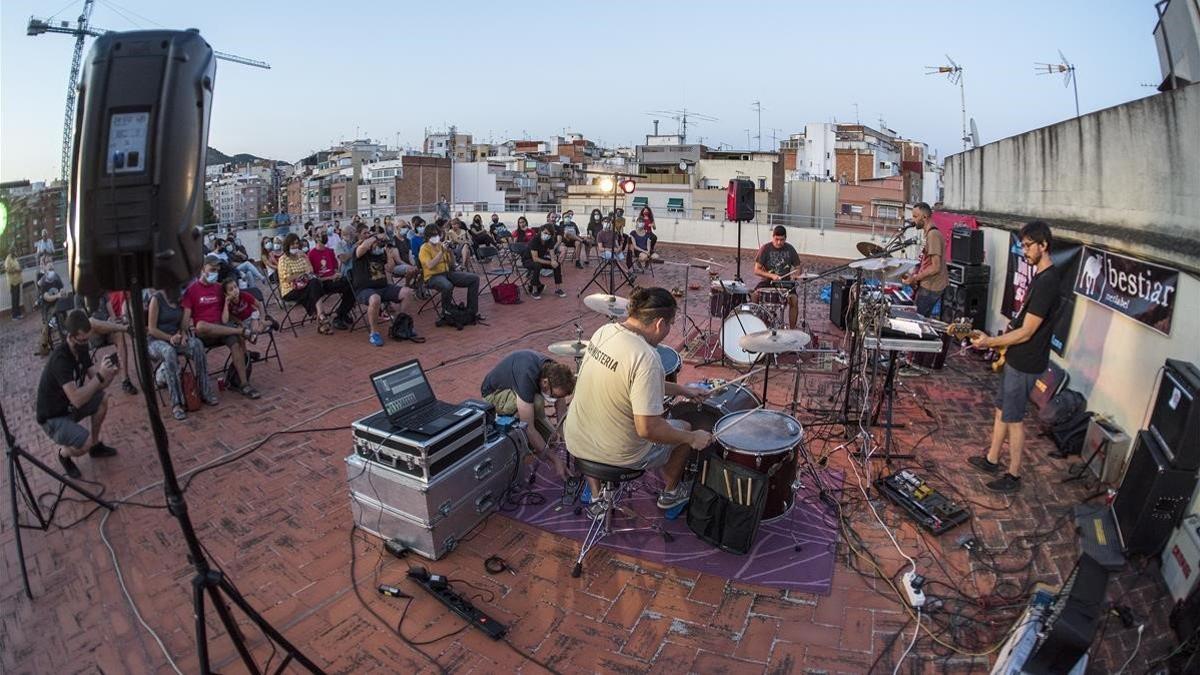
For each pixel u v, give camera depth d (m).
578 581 3.67
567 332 9.12
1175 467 3.44
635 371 3.46
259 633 3.29
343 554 3.94
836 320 9.20
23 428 6.12
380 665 3.08
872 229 20.92
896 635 3.24
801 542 4.00
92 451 5.22
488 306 10.93
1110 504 4.07
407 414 4.08
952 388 6.73
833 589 3.59
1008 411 4.47
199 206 1.92
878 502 4.45
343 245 11.65
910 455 5.09
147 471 5.04
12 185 17.17
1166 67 6.74
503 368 4.71
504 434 4.41
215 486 4.77
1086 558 2.66
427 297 11.06
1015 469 4.53
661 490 4.58
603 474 3.75
